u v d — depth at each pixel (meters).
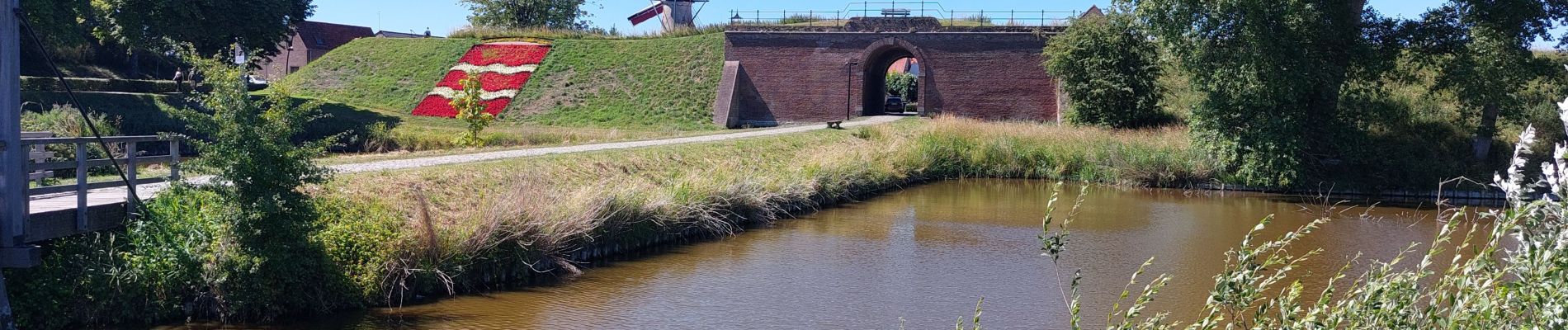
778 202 20.44
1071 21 38.62
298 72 50.84
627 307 12.20
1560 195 5.09
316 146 11.46
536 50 49.25
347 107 44.53
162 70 64.56
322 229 11.79
